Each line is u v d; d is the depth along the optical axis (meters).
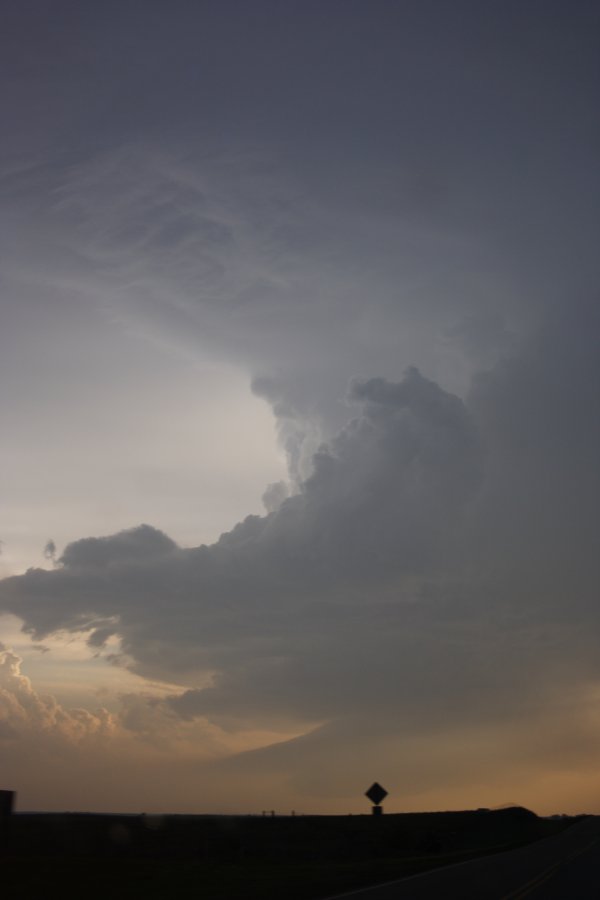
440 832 74.81
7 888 26.30
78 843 52.41
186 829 68.62
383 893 23.83
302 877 31.69
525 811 107.75
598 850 46.69
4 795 44.78
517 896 22.70
